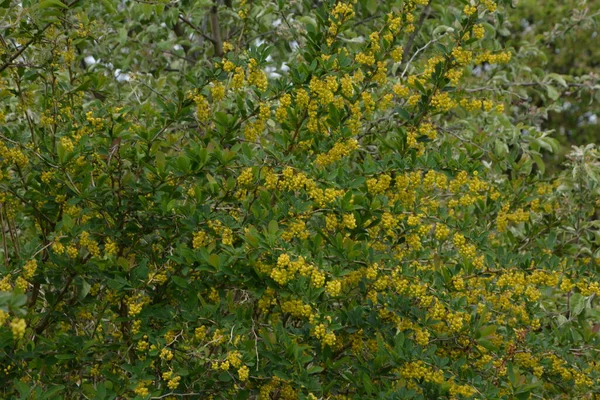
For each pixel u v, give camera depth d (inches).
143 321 130.5
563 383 152.1
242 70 142.6
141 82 189.9
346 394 144.3
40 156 132.0
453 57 152.2
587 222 201.9
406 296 139.9
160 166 130.6
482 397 127.5
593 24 291.3
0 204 145.4
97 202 135.6
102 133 136.6
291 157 134.9
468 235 150.0
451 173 148.6
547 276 142.3
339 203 131.9
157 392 120.7
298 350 121.3
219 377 123.1
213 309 128.0
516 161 223.9
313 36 148.1
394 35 152.1
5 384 128.0
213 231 133.0
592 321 170.2
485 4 151.6
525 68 257.8
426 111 153.1
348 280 140.9
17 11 138.0
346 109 154.3
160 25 240.4
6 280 114.2
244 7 183.6
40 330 143.4
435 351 137.6
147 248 140.3
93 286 139.9
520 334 141.9
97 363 139.8
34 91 167.0
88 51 241.0
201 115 148.3
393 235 146.1
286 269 122.1
